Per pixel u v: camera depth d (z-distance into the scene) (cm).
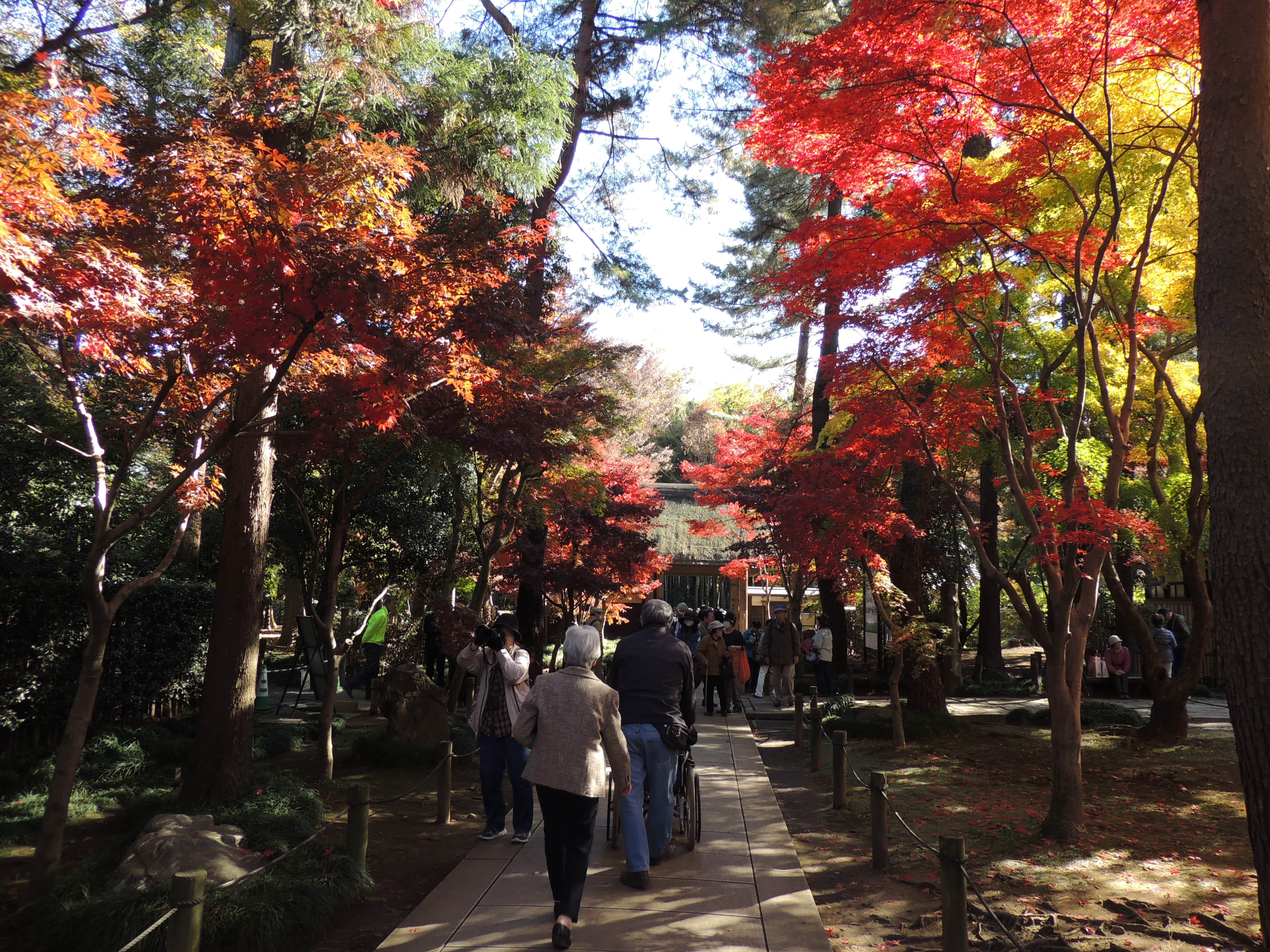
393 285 561
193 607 1130
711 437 4144
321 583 1662
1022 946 489
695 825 627
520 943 453
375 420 589
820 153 771
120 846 621
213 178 514
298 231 502
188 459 812
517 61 1087
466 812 791
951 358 833
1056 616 743
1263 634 386
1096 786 941
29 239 418
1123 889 602
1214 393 410
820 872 641
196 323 534
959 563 2048
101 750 879
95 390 711
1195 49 668
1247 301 405
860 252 738
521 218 1373
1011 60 682
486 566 1243
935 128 710
